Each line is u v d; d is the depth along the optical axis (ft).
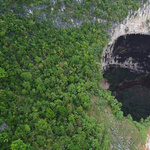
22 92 111.55
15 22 130.00
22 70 120.47
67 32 155.84
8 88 108.27
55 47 142.92
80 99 133.69
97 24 171.63
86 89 142.92
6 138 90.48
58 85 130.41
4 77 108.06
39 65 127.85
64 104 121.49
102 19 172.65
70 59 143.54
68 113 121.29
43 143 101.50
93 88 147.95
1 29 119.65
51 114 113.09
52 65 134.62
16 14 136.15
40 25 143.64
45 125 105.09
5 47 115.03
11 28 125.29
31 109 109.50
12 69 114.01
